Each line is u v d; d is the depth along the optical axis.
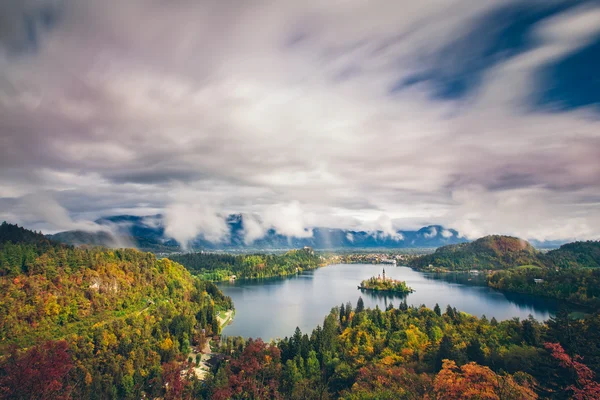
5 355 141.12
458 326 189.12
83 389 133.75
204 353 199.75
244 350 170.75
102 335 171.75
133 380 149.00
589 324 124.69
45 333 173.12
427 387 106.62
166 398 140.38
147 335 186.75
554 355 99.12
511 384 94.88
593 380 90.62
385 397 108.88
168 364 159.62
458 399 94.25
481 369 101.38
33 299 186.00
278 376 151.88
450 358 131.38
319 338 183.25
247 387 140.88
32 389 108.06
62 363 119.75
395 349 163.62
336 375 151.50
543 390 95.44
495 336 160.62
